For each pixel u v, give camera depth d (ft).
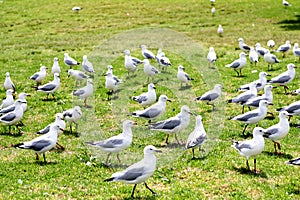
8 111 59.93
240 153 46.26
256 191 42.22
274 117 62.08
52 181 44.50
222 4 165.78
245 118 54.75
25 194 41.60
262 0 169.99
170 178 45.42
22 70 92.22
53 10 161.89
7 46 116.57
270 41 106.22
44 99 72.64
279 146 50.93
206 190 42.50
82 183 44.16
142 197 41.09
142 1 174.50
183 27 135.23
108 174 46.37
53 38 125.29
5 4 172.35
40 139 48.37
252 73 86.17
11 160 49.80
